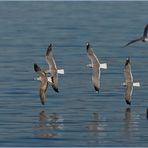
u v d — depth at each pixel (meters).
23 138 36.69
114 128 38.53
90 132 37.78
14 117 40.53
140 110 42.31
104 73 53.75
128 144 35.84
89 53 34.09
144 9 120.50
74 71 54.75
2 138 36.72
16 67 56.59
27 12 116.00
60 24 92.38
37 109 42.31
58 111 41.91
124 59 60.28
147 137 36.91
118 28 86.56
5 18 104.12
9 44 71.06
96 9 122.56
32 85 49.06
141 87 48.47
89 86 49.03
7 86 48.66
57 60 59.91
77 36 77.31
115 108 42.81
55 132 37.78
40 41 73.31
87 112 41.81
